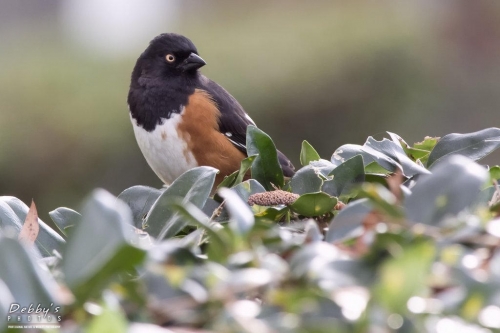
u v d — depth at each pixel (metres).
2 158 20.45
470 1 24.91
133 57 24.77
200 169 3.97
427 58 22.58
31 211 3.88
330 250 2.71
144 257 2.46
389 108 21.78
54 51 27.38
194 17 30.94
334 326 2.39
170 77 9.05
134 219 4.52
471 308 2.43
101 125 20.50
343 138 21.59
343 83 21.42
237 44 23.02
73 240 2.55
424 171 4.25
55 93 21.62
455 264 2.57
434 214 2.93
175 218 3.77
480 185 2.95
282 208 4.05
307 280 2.60
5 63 24.45
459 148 4.64
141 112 9.09
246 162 4.73
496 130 4.68
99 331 2.27
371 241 2.67
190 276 2.72
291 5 26.02
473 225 2.80
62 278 2.73
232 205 2.97
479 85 23.83
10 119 20.75
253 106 21.22
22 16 37.56
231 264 2.82
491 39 24.81
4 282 2.47
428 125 22.48
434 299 2.49
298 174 4.51
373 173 4.63
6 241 2.52
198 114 8.88
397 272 2.35
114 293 2.65
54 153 20.52
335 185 4.30
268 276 2.63
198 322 2.60
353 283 2.55
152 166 9.34
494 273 2.48
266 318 2.51
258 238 3.08
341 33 22.19
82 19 36.56
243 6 28.19
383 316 2.35
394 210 2.86
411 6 24.48
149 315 2.63
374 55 21.67
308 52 21.69
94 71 22.94
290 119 21.38
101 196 2.59
